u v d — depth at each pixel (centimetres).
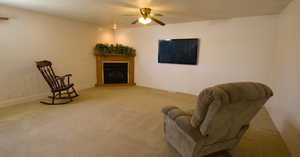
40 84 393
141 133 238
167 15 369
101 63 543
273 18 334
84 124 262
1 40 317
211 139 161
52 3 297
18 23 338
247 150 201
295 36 213
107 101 386
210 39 420
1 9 311
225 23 393
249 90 138
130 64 575
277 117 273
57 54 423
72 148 198
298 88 191
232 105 134
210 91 133
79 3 294
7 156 180
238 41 381
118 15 382
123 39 595
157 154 190
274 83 318
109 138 222
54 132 234
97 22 486
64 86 373
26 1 287
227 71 406
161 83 529
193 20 423
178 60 479
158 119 288
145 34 538
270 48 345
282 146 211
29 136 222
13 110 314
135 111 324
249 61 373
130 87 550
